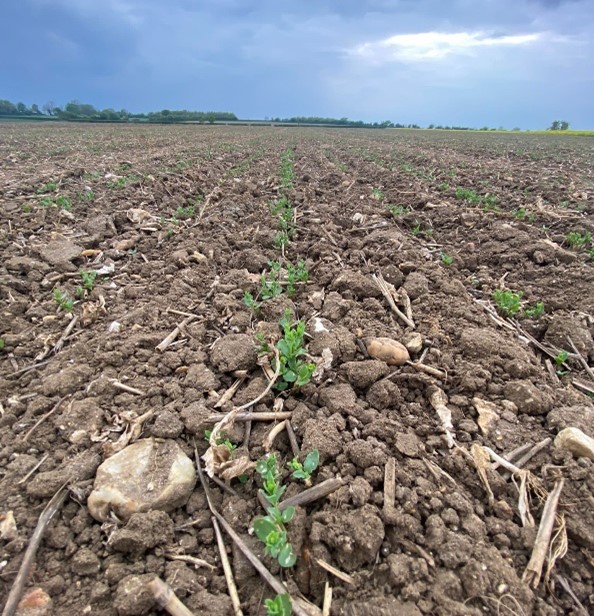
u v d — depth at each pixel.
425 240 5.53
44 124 40.38
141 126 41.94
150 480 1.87
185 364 2.77
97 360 2.73
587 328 3.25
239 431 2.22
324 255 4.70
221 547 1.69
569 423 2.21
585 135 41.91
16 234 5.01
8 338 3.03
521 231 5.28
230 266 4.60
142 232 5.52
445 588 1.49
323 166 12.68
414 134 40.41
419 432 2.21
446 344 2.96
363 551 1.60
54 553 1.65
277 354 2.68
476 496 1.89
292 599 1.51
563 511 1.78
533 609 1.47
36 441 2.14
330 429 2.13
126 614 1.45
